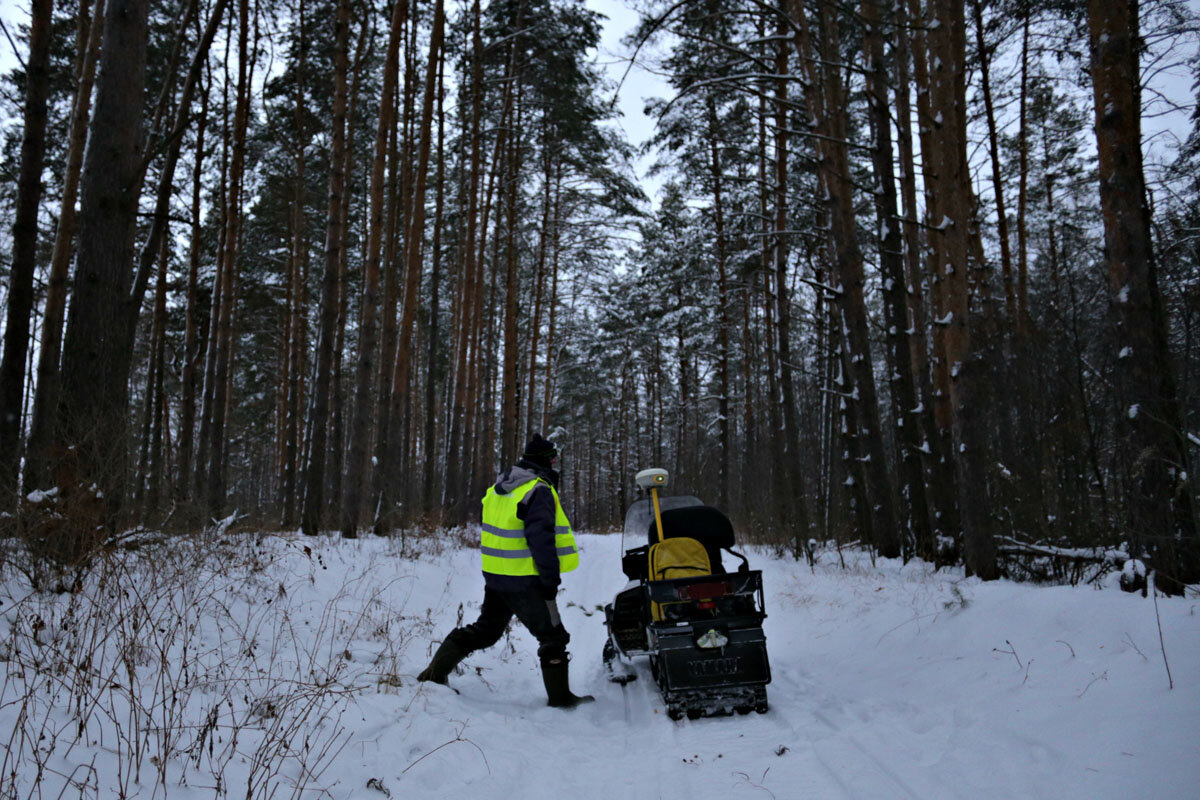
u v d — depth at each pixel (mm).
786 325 17234
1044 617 5098
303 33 18016
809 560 12000
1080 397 8539
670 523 5984
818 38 14094
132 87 6312
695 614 5148
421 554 11836
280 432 22969
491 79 20297
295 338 20094
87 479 5141
